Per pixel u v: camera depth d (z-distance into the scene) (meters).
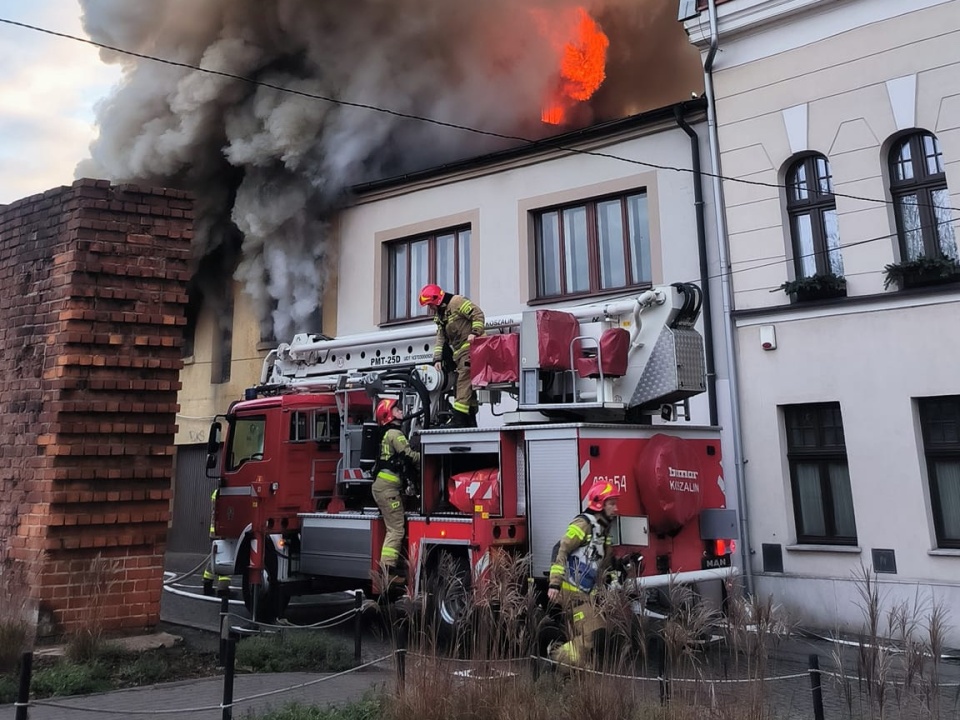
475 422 8.02
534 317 7.21
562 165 11.95
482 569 5.87
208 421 16.20
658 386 7.01
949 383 8.12
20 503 6.88
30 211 7.66
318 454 9.25
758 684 4.18
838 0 9.23
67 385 6.78
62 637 6.48
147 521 7.08
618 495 6.58
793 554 8.91
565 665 4.62
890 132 8.84
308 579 8.90
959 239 8.33
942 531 8.20
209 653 6.76
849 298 8.82
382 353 9.59
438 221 13.31
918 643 4.19
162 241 7.56
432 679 4.49
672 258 10.59
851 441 8.67
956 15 8.51
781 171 9.62
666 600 6.31
